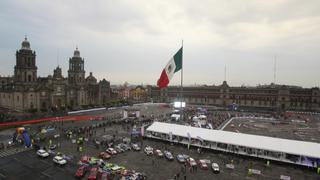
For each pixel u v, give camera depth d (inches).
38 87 3932.1
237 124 3528.5
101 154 1881.2
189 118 3799.2
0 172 1566.2
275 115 4534.9
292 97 5546.3
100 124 3070.9
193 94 6722.4
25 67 3742.6
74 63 5044.3
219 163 1845.5
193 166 1747.0
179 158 1857.8
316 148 1835.6
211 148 2122.3
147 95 7637.8
